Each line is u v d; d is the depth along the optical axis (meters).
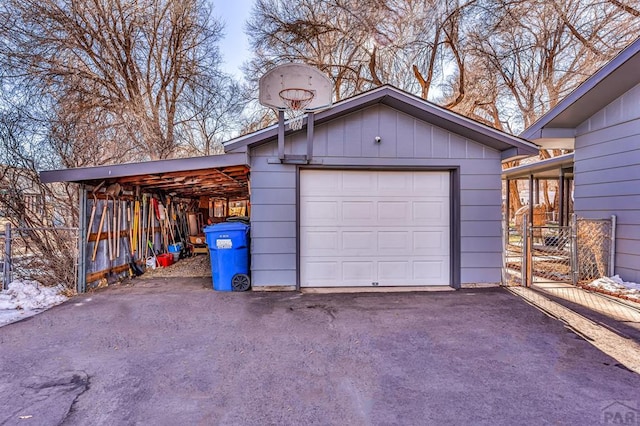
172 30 10.74
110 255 6.08
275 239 5.41
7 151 6.39
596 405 2.28
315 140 5.42
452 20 11.78
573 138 6.66
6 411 2.23
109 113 9.86
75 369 2.81
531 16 11.53
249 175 5.83
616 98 5.70
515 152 5.29
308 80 4.86
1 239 6.08
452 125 5.32
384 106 5.49
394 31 11.91
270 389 2.50
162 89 11.41
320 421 2.13
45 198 6.70
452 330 3.66
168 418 2.16
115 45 9.96
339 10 11.67
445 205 5.73
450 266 5.70
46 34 8.36
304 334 3.56
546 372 2.74
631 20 9.86
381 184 5.66
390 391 2.47
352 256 5.64
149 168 5.00
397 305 4.60
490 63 12.95
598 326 3.77
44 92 8.21
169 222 9.06
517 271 7.05
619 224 5.65
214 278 5.50
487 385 2.54
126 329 3.72
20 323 3.92
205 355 3.07
